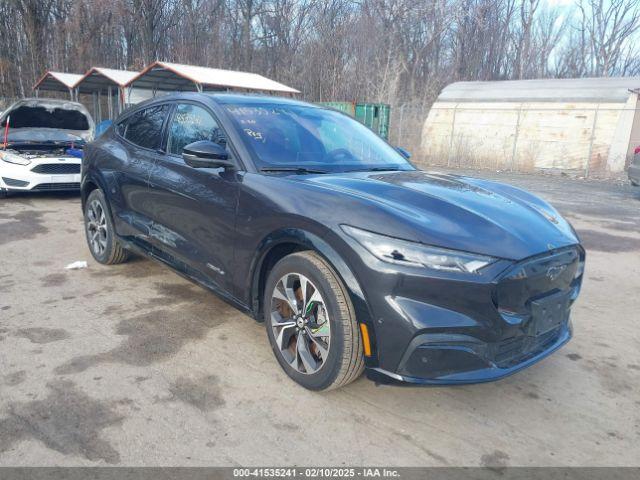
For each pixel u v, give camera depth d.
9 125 9.37
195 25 36.50
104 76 20.83
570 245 2.87
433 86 32.97
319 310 2.82
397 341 2.49
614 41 43.03
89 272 4.95
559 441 2.65
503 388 3.15
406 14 34.59
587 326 4.18
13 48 30.72
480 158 18.97
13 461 2.32
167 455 2.41
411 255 2.47
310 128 3.91
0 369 3.09
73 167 8.55
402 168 3.90
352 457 2.45
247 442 2.52
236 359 3.33
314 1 34.94
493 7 42.31
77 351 3.36
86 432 2.54
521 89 20.83
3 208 7.90
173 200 3.82
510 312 2.55
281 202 2.96
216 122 3.67
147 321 3.86
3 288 4.46
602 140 18.33
